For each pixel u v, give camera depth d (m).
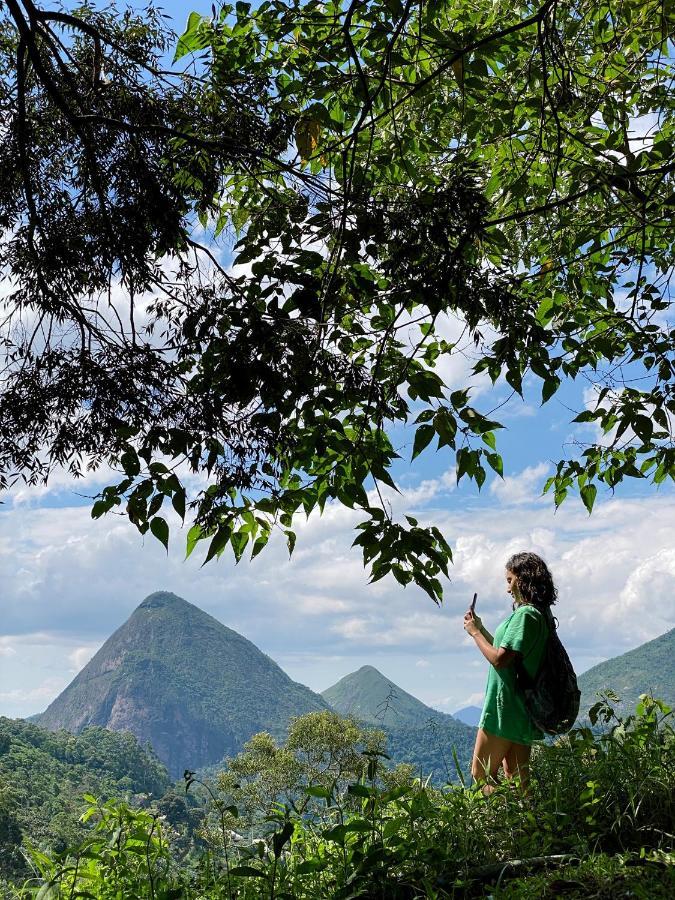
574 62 5.54
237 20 4.90
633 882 2.87
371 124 3.95
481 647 4.77
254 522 4.44
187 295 4.09
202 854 3.61
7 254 4.67
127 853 3.70
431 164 5.76
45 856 3.54
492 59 4.84
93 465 4.15
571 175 5.32
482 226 3.91
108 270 4.53
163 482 4.02
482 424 3.97
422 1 3.79
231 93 4.50
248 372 3.81
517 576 4.86
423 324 4.45
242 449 4.11
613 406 5.25
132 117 4.47
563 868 3.16
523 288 5.26
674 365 5.01
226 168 4.54
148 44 4.89
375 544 3.90
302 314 3.94
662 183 4.79
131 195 4.45
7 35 4.92
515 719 4.62
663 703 4.74
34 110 4.94
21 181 4.90
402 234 3.85
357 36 4.68
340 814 3.59
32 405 4.06
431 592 3.92
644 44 5.68
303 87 4.55
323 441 4.08
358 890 3.08
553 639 4.69
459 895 3.19
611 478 5.52
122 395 4.03
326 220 3.98
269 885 3.22
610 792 3.71
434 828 3.59
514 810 3.77
